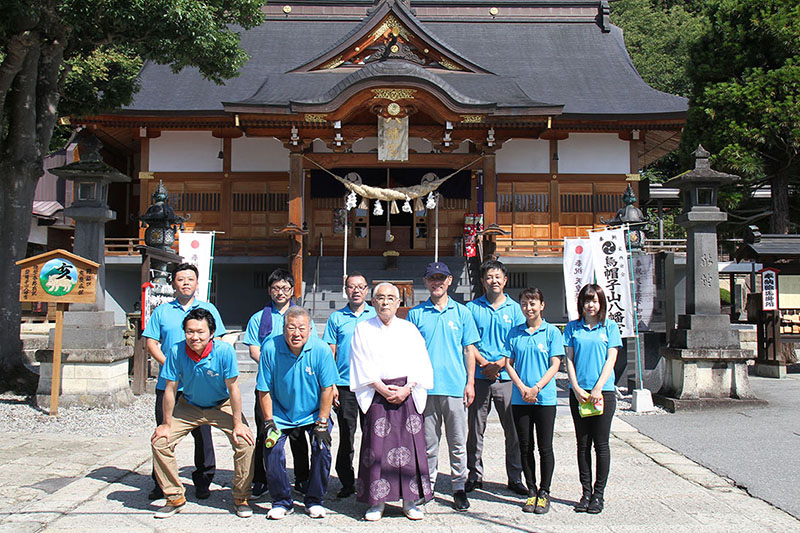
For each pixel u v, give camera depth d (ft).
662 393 29.86
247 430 15.15
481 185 62.75
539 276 62.03
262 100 53.06
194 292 16.98
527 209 63.00
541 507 15.19
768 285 40.60
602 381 15.34
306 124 51.47
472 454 17.07
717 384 28.43
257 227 62.44
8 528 13.92
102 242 28.48
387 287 15.12
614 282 29.53
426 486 14.92
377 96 49.47
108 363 27.04
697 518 14.99
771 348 40.91
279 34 75.15
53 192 66.95
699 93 64.54
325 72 60.80
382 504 14.66
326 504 16.03
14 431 23.44
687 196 30.07
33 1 28.19
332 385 15.23
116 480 17.63
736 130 58.80
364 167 63.67
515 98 54.19
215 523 14.46
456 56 59.06
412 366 14.97
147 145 62.69
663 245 60.03
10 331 30.50
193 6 29.99
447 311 16.26
